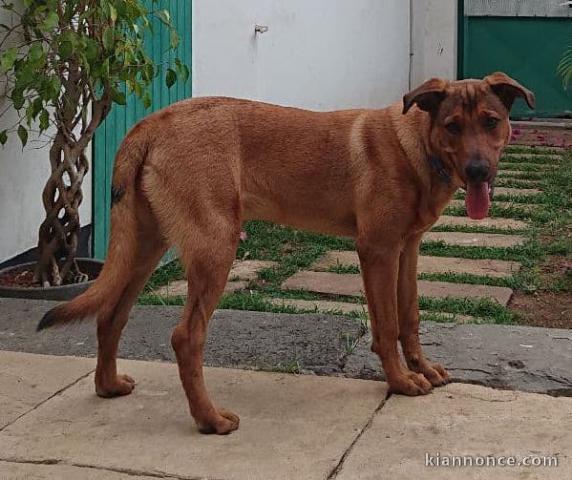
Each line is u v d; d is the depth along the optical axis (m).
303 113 1.93
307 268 3.30
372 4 5.99
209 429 1.76
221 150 1.81
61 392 1.98
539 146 5.83
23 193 2.85
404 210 1.85
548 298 2.93
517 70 6.83
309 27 5.09
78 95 2.65
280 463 1.64
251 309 2.66
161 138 1.80
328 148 1.89
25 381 2.03
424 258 3.40
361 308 2.75
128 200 1.81
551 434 1.74
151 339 2.28
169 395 1.96
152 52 3.35
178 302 2.73
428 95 1.78
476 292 2.95
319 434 1.75
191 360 1.76
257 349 2.19
